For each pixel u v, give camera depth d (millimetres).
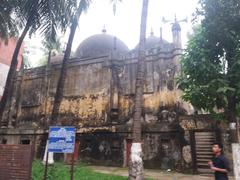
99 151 19562
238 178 9484
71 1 14742
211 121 15820
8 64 26297
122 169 17203
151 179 13102
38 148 22031
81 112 21547
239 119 10781
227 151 14969
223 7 9344
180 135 16828
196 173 15570
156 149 17594
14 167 9047
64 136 8641
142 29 11641
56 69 23844
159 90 19172
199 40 9766
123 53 21406
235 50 9312
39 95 24109
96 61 21891
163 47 19766
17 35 17047
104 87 21062
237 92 8836
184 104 18016
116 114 20234
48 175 11906
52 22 14375
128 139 18703
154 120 18844
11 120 24922
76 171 14070
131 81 20359
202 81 9523
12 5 14141
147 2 11977
